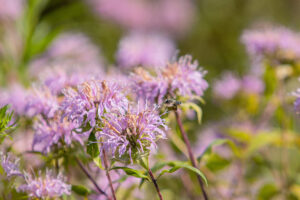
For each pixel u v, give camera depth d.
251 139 0.96
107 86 0.73
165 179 0.97
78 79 0.80
